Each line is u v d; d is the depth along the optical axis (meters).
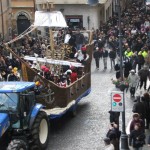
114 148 14.19
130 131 16.16
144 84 25.94
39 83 19.36
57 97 19.89
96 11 51.66
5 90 16.06
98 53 33.00
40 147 16.75
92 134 19.16
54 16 24.31
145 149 17.12
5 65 26.88
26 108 16.45
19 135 16.22
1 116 15.47
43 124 17.28
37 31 38.47
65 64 22.81
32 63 24.23
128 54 30.50
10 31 47.44
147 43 35.38
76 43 31.53
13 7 49.75
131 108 22.52
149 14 54.19
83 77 22.95
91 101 24.28
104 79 29.55
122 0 62.53
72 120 21.12
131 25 45.50
